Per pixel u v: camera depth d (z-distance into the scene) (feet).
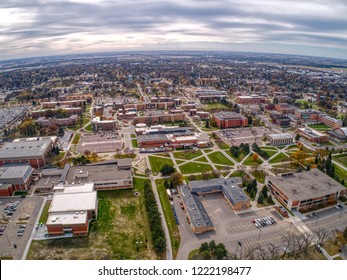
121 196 615.16
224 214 556.10
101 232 500.33
